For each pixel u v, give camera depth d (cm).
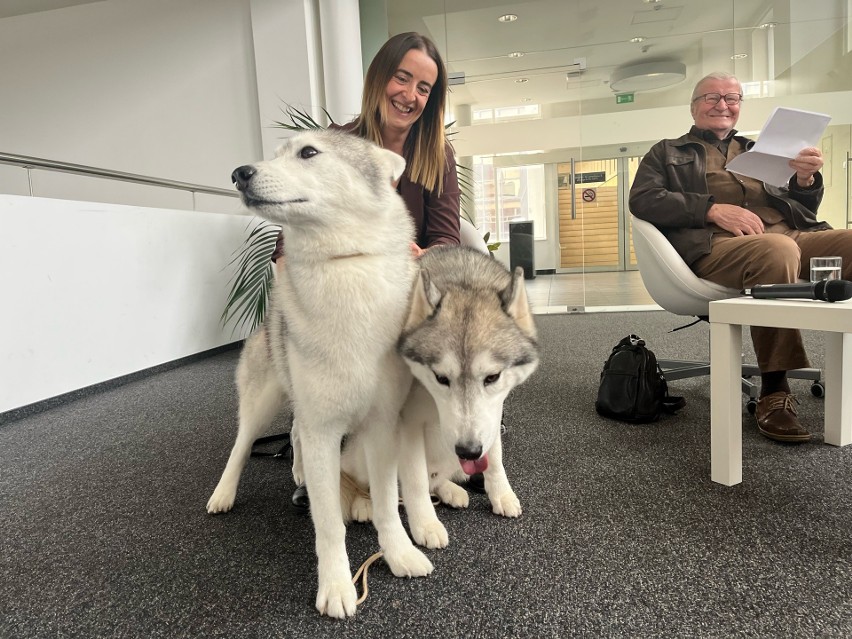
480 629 98
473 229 225
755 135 603
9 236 273
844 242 223
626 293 620
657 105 605
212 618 106
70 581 123
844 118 577
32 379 282
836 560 114
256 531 143
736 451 153
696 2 582
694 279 231
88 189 604
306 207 105
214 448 214
